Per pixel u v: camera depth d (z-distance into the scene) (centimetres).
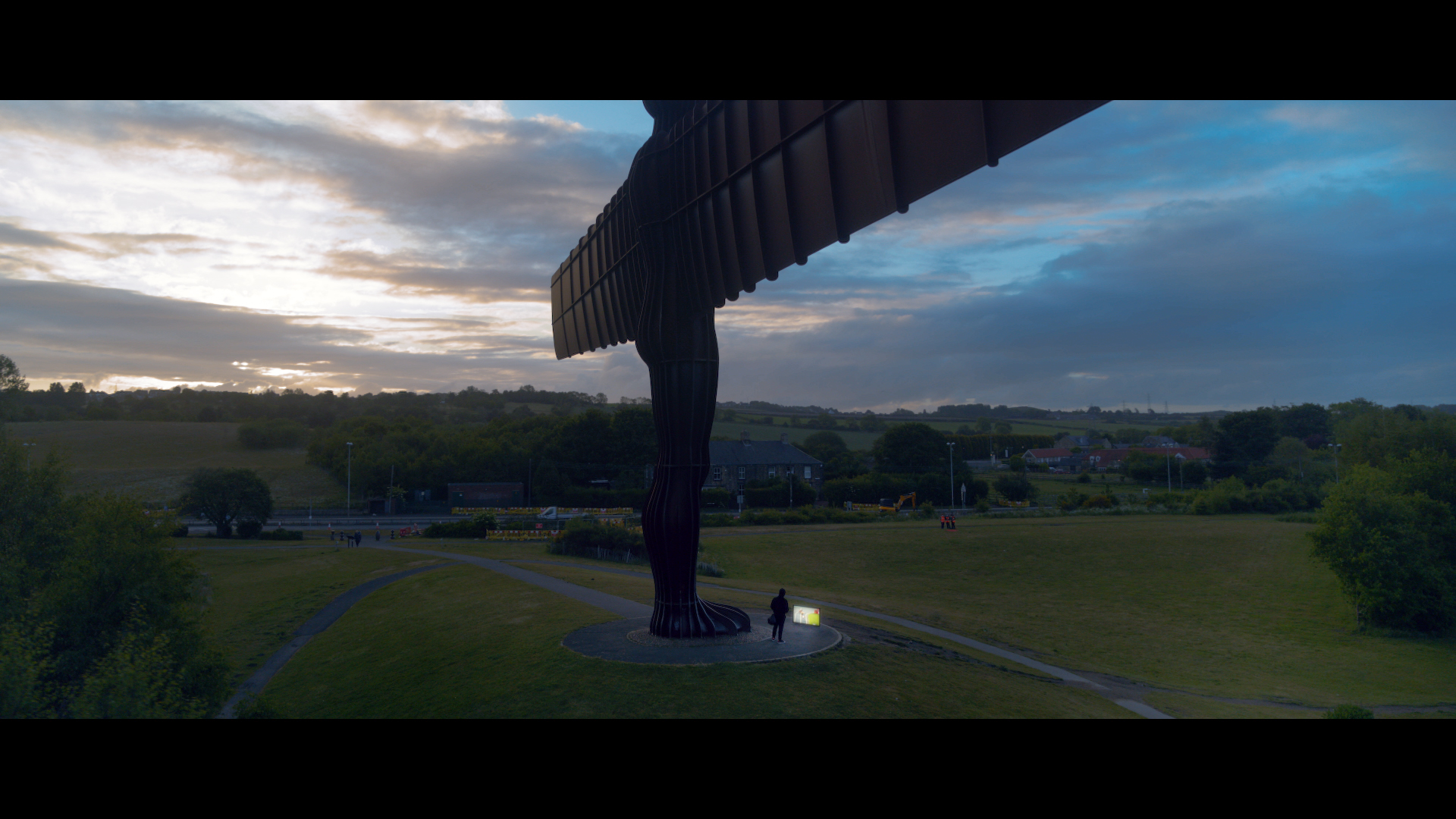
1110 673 2872
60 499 2534
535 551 5328
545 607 2945
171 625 2142
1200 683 2962
